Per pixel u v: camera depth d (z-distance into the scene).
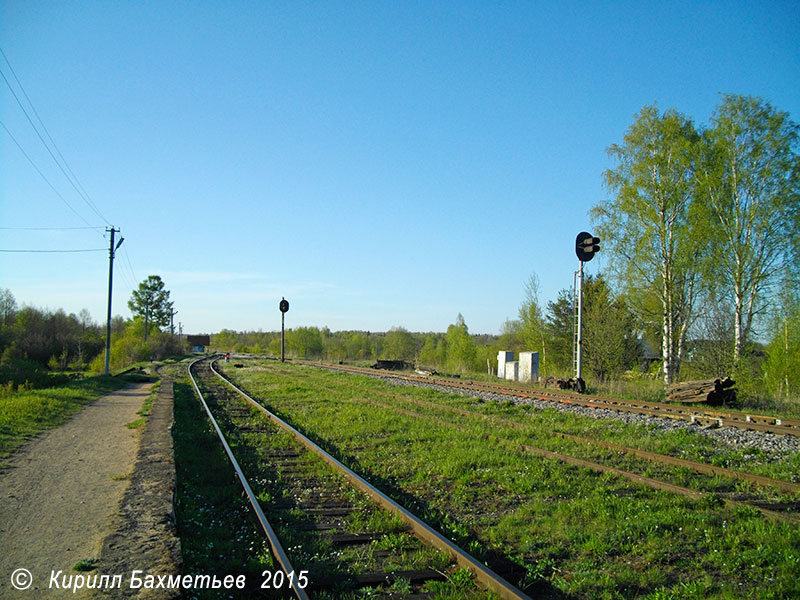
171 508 6.95
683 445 11.48
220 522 6.98
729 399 18.23
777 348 26.20
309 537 6.33
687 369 26.80
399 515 6.91
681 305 29.39
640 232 29.11
